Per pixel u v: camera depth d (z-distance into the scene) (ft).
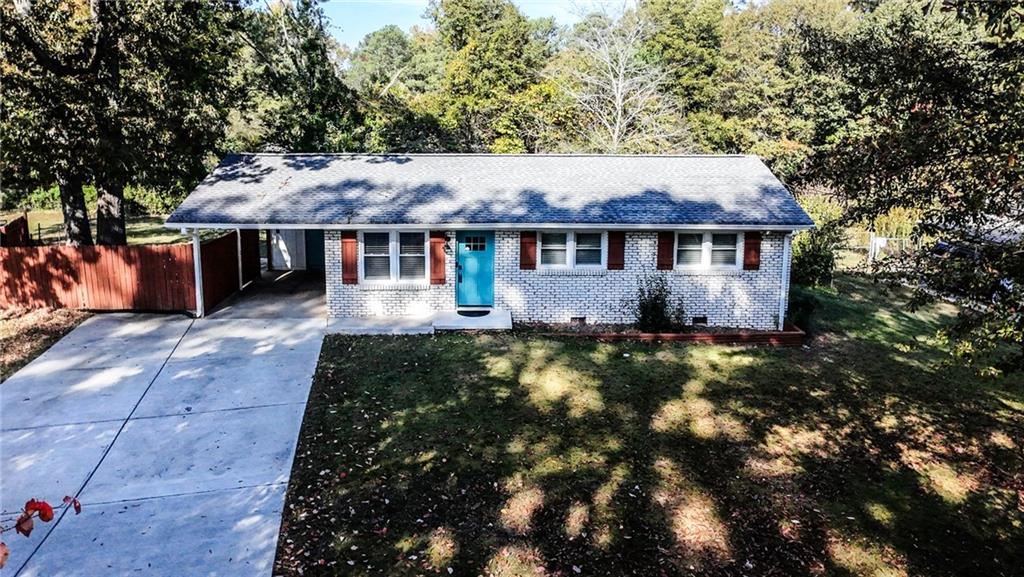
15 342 44.83
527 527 24.90
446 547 23.59
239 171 57.52
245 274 63.67
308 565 22.50
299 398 36.60
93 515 25.18
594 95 105.60
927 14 33.27
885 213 24.03
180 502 26.20
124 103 56.54
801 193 77.97
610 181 56.85
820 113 100.27
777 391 39.60
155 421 33.45
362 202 52.06
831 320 55.77
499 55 123.95
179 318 51.70
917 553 24.22
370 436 32.14
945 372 43.42
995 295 20.13
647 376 41.47
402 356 43.78
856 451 32.09
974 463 31.24
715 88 124.16
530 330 50.47
